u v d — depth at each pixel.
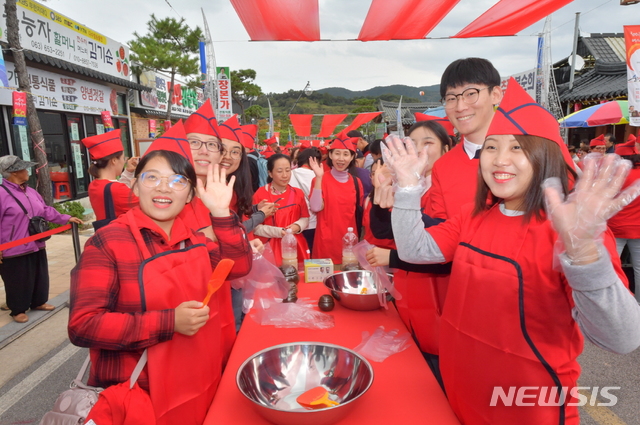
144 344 1.23
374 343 1.76
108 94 11.03
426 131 2.34
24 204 3.91
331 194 3.77
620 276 0.99
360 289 2.46
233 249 1.59
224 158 2.58
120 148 3.38
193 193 1.58
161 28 14.01
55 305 4.45
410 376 1.54
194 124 2.16
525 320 1.10
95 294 1.24
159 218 1.40
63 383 3.02
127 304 1.28
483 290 1.17
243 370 1.43
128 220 1.37
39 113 8.38
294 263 2.80
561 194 0.96
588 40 13.95
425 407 1.36
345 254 2.82
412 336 1.91
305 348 1.59
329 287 2.30
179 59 13.05
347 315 2.10
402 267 1.66
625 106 8.27
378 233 1.69
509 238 1.17
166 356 1.29
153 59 12.64
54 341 3.67
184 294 1.37
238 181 2.72
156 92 14.73
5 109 7.20
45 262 4.26
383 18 4.34
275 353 1.56
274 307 2.13
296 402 1.43
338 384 1.51
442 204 2.00
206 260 1.48
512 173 1.15
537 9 4.45
